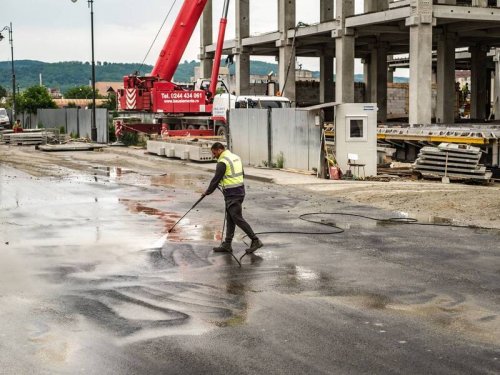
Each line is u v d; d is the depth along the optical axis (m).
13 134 43.00
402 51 63.53
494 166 25.30
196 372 6.01
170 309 8.02
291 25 51.50
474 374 5.95
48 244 12.05
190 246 11.92
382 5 47.34
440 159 22.91
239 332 7.14
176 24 42.06
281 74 52.22
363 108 23.47
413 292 8.77
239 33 57.12
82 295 8.66
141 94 42.16
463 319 7.58
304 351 6.54
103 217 15.19
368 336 6.99
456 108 76.81
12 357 6.40
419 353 6.48
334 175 23.06
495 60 62.59
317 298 8.50
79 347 6.68
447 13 38.12
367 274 9.80
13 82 65.50
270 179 22.80
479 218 15.05
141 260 10.77
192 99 41.84
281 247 11.87
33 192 19.66
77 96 149.38
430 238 12.70
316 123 24.33
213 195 19.39
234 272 9.96
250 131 28.94
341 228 13.84
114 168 27.86
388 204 17.22
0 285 9.15
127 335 7.05
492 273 9.84
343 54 44.97
